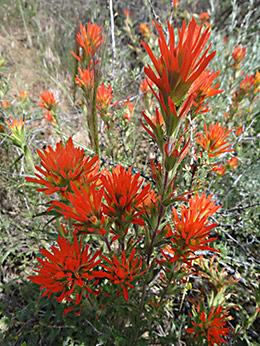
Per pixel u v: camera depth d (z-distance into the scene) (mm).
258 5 4285
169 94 711
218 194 2592
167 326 1884
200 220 1011
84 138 3336
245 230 2160
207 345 1531
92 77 1498
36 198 2500
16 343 1784
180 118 749
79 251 1013
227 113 2520
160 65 703
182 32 669
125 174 945
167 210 1070
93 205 908
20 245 2092
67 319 1706
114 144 2137
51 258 981
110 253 1044
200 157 1580
